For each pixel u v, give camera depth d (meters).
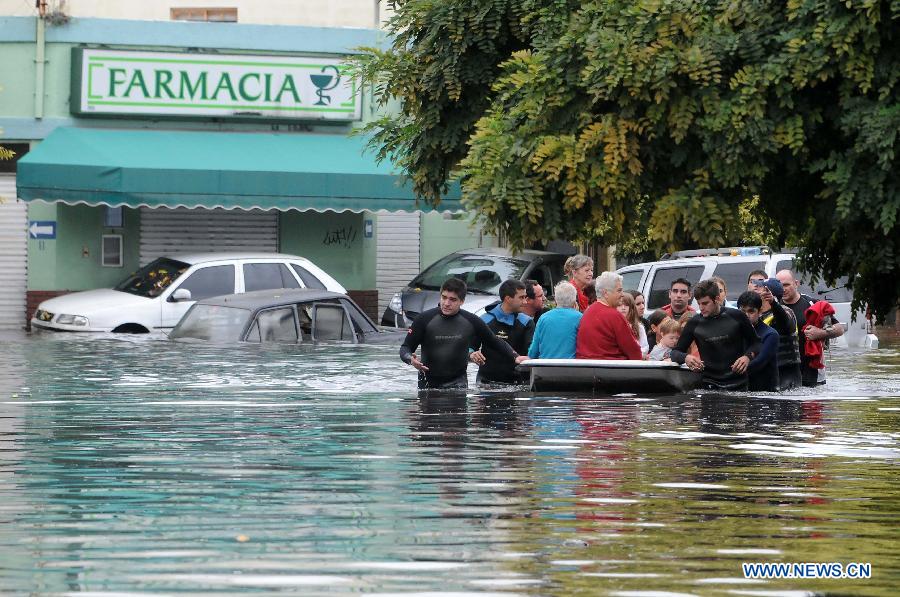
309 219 84.62
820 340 43.62
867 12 43.16
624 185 46.41
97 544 17.31
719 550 17.20
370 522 18.83
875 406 36.16
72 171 75.38
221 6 91.25
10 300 81.12
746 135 44.84
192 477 22.77
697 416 33.12
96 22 81.94
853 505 20.48
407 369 45.44
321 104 83.69
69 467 23.88
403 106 60.62
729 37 45.53
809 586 15.54
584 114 46.97
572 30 47.50
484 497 20.88
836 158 44.81
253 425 30.56
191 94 82.56
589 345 39.19
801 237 49.31
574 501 20.59
